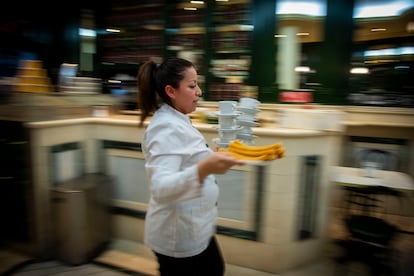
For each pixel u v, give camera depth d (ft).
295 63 9.63
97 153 8.30
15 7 10.78
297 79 9.73
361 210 8.70
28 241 7.40
